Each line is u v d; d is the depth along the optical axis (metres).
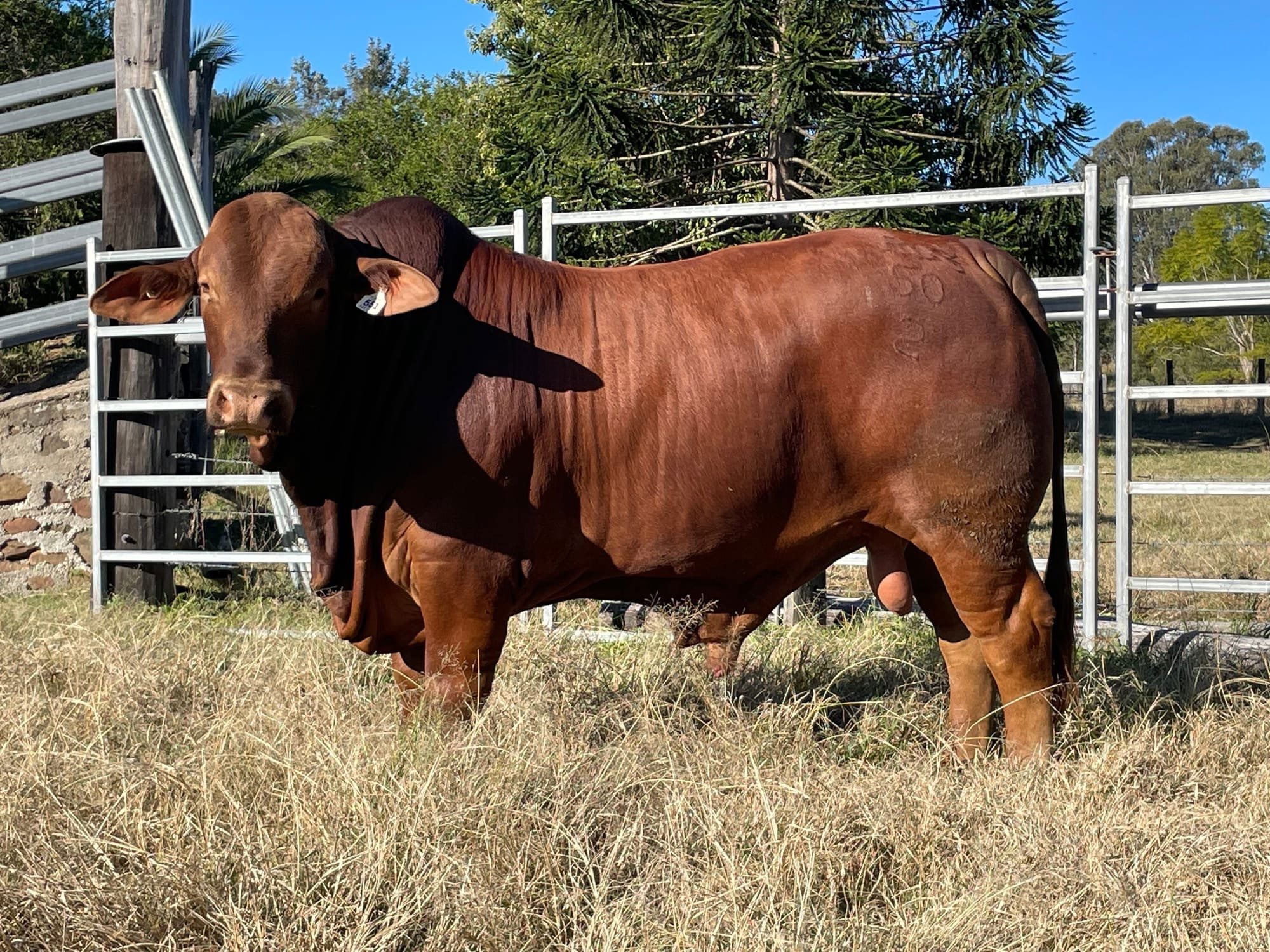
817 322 3.90
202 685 4.56
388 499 3.81
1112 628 6.43
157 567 7.75
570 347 3.90
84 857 2.86
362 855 2.82
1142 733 3.98
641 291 4.02
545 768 3.33
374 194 33.94
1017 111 14.45
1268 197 5.78
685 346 3.90
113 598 7.41
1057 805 3.35
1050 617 4.05
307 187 22.22
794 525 4.02
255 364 3.44
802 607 6.76
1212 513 12.16
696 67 15.45
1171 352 36.00
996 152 14.94
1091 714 4.32
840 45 14.40
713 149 16.20
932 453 3.90
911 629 6.25
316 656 4.95
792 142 15.44
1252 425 24.27
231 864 2.88
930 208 14.05
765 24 14.48
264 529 8.34
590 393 3.86
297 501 3.90
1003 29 14.50
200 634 5.69
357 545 3.88
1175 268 38.91
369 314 3.67
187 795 3.25
